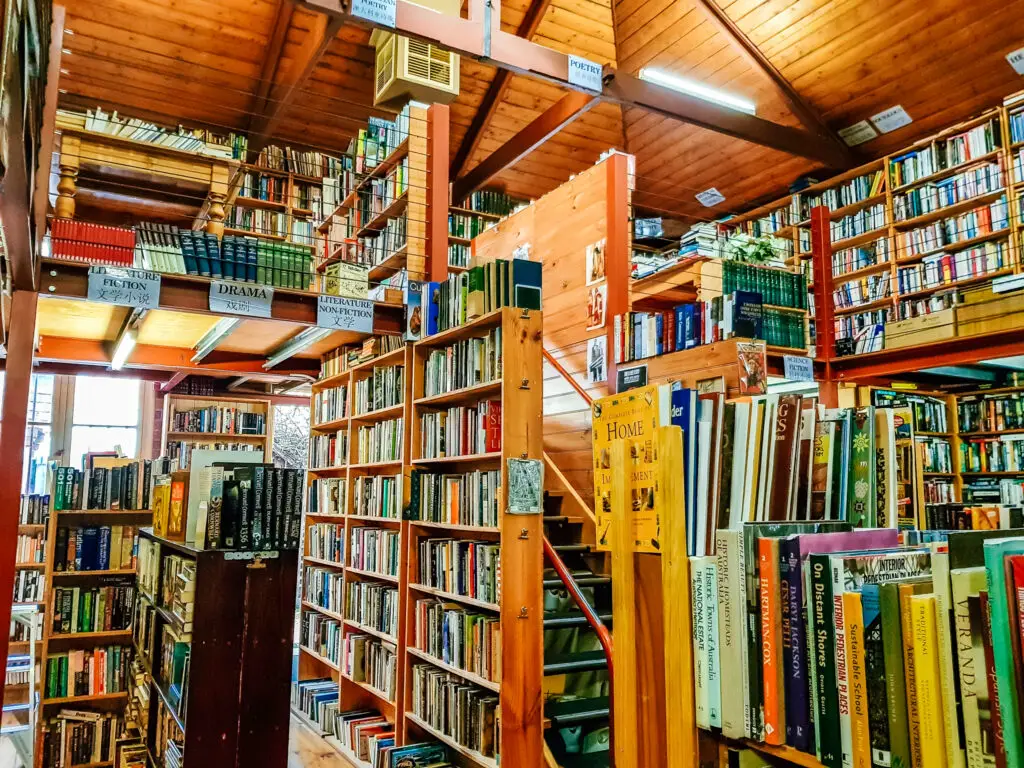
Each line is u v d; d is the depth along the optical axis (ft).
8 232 8.54
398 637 14.28
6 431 11.46
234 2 22.56
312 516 20.43
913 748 2.96
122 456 19.52
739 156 28.81
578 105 23.59
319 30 20.84
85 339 18.70
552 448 18.43
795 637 3.44
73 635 16.10
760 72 25.21
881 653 3.09
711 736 3.79
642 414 4.04
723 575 3.75
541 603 11.48
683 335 14.75
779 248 18.07
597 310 17.53
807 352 16.78
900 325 17.47
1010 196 20.48
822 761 3.26
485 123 28.40
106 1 21.93
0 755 9.89
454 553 12.96
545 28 26.25
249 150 26.27
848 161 26.50
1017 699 2.59
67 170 14.76
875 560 3.43
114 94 24.63
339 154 28.37
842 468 4.55
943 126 24.36
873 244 25.08
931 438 22.95
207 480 11.66
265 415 29.50
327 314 14.25
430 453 14.23
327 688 18.97
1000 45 21.33
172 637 11.14
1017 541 2.74
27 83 5.42
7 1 3.57
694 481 3.99
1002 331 15.33
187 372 23.11
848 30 23.08
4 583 11.29
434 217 15.88
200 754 9.29
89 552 16.67
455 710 12.32
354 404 18.08
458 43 17.75
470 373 12.94
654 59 27.20
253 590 9.85
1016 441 21.99
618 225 17.29
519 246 21.31
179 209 18.01
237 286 13.42
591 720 11.99
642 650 3.94
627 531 4.06
